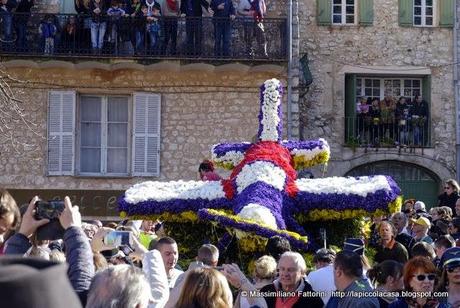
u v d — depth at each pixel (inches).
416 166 1008.9
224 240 530.6
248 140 944.9
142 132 944.3
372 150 997.8
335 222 591.5
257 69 935.0
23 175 930.1
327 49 1004.6
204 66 925.8
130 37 917.8
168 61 915.4
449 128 1009.5
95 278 197.6
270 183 557.3
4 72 852.0
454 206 732.7
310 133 995.9
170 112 946.7
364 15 1005.2
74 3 942.4
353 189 567.8
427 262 289.1
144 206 562.3
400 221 561.0
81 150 948.0
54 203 230.2
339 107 1001.5
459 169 1003.9
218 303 235.1
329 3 1003.9
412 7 1014.4
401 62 1009.5
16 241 224.8
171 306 276.8
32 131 924.6
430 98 1009.5
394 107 1007.6
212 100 948.0
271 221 522.9
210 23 922.7
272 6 962.1
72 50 912.3
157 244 362.9
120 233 314.5
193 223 574.6
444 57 1012.5
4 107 920.9
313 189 568.4
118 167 951.6
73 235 219.3
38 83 935.7
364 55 1007.6
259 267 341.7
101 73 939.3
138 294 193.8
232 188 565.9
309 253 547.2
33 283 115.3
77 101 943.7
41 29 909.2
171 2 938.1
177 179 943.0
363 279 301.3
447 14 1012.5
